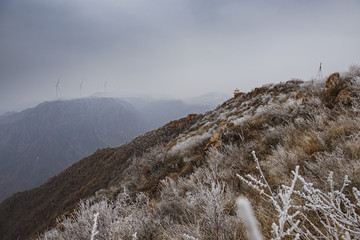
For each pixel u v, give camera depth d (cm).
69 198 3183
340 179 169
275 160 275
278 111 550
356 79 410
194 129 2120
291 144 324
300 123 388
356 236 88
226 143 540
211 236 158
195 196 271
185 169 581
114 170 3086
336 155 211
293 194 183
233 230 160
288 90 1213
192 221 201
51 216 3456
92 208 280
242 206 65
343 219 90
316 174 204
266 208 176
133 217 261
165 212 289
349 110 325
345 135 255
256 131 518
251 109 1200
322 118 341
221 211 176
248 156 381
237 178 295
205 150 640
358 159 188
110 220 247
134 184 729
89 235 227
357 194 91
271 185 231
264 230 148
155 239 222
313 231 135
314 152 253
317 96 488
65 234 262
